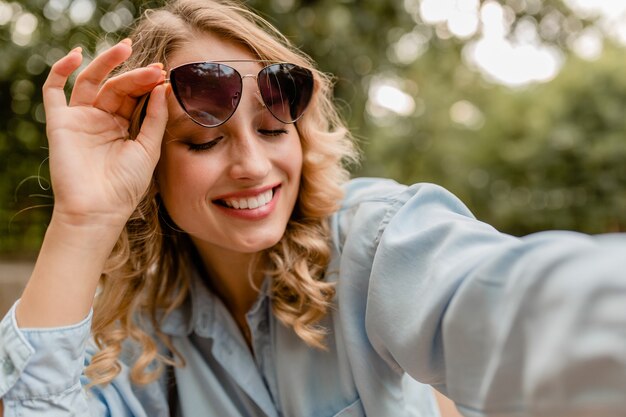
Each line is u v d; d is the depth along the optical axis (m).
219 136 1.11
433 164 13.96
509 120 16.66
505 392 0.66
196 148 1.13
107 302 1.29
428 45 6.20
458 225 0.88
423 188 1.06
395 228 1.00
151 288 1.36
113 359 1.24
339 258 1.25
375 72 5.02
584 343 0.56
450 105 14.24
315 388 1.22
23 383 1.01
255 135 1.13
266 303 1.29
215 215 1.16
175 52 1.18
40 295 1.02
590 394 0.56
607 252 0.59
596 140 14.31
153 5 1.83
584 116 14.56
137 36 1.30
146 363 1.27
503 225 16.06
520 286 0.64
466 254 0.81
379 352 1.10
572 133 14.45
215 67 1.07
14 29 3.99
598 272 0.57
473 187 16.75
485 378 0.68
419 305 0.86
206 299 1.33
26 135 4.48
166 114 1.11
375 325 1.00
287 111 1.14
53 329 1.01
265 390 1.27
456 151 15.06
